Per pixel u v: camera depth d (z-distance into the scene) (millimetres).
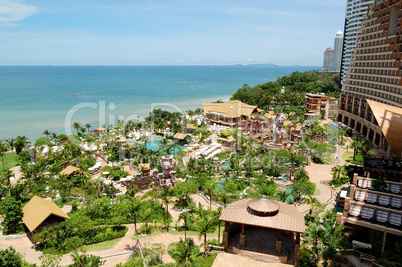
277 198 72312
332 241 46594
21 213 65062
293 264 43500
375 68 131875
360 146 100062
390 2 121562
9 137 160250
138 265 46656
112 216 67625
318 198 73938
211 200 76438
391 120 78000
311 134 127188
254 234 50125
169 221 66375
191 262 44969
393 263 42469
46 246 56969
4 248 56969
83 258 45781
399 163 60125
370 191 52938
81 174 97188
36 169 95000
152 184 87375
